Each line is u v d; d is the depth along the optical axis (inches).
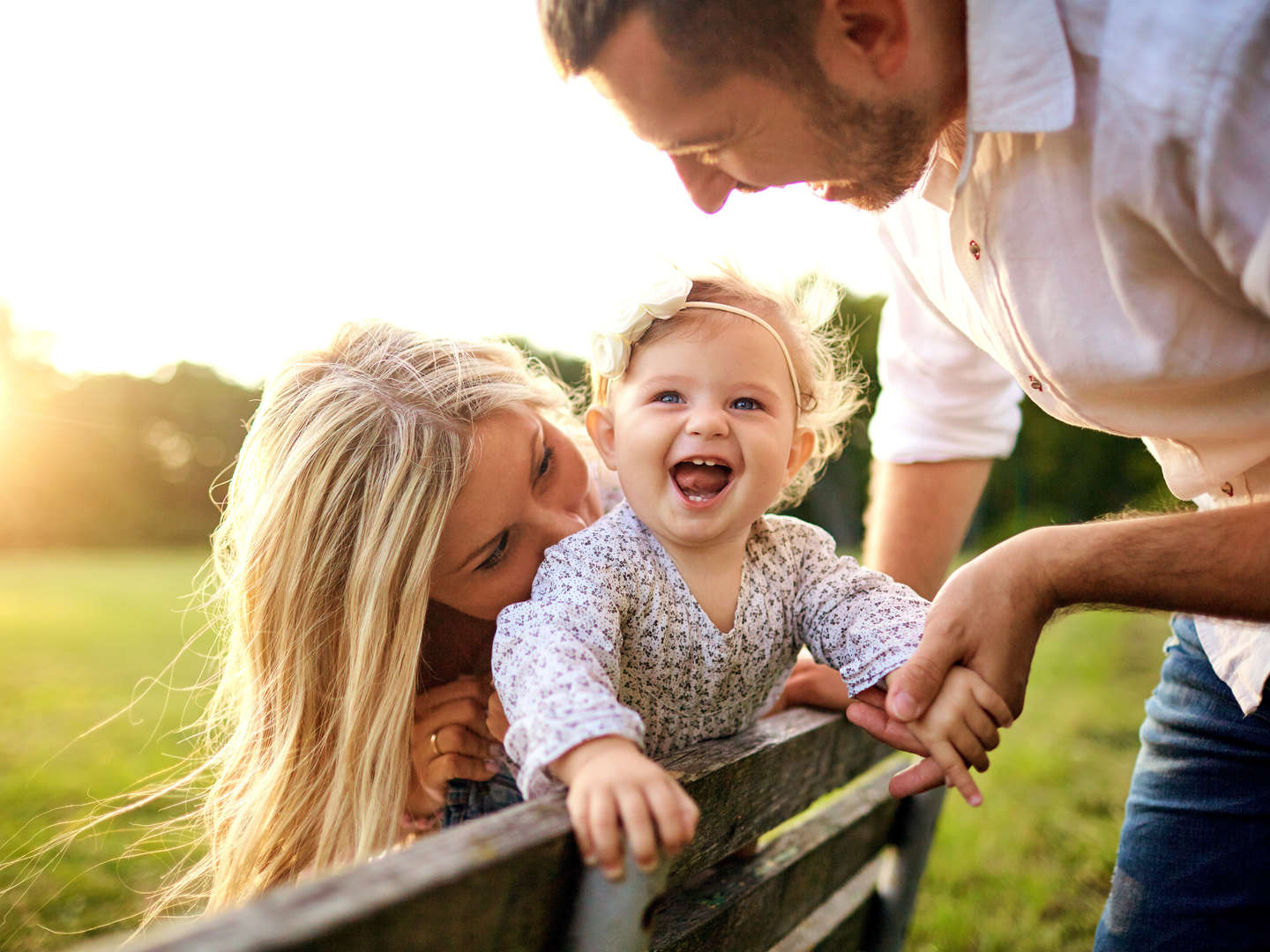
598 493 70.8
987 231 42.3
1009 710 42.6
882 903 71.1
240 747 59.7
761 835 49.7
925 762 43.4
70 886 110.9
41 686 233.0
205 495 896.3
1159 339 39.4
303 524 55.4
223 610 65.1
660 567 50.3
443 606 60.2
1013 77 37.6
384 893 23.0
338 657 56.3
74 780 153.8
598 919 31.5
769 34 37.7
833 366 64.3
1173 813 54.8
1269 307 35.4
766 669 53.9
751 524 51.7
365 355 61.6
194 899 62.9
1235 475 45.8
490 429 56.1
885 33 38.8
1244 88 33.0
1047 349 42.3
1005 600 41.9
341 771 54.3
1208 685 54.3
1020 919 111.6
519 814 31.0
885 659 48.6
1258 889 51.4
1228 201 34.1
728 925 45.4
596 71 40.5
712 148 42.4
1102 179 36.9
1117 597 41.4
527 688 40.1
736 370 50.1
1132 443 575.8
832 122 40.9
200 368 898.1
